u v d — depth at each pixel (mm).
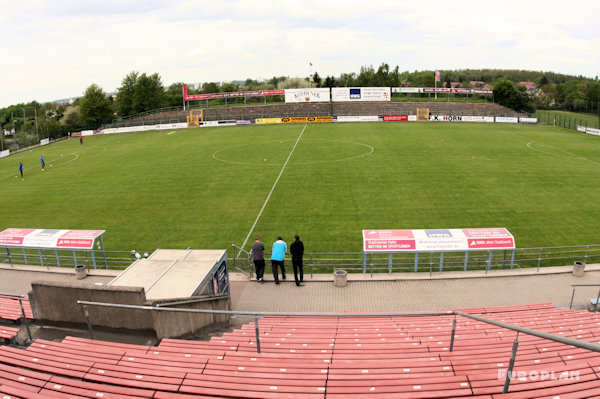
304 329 12578
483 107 95688
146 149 60250
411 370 8477
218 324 14391
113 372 8633
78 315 12227
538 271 19969
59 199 37188
